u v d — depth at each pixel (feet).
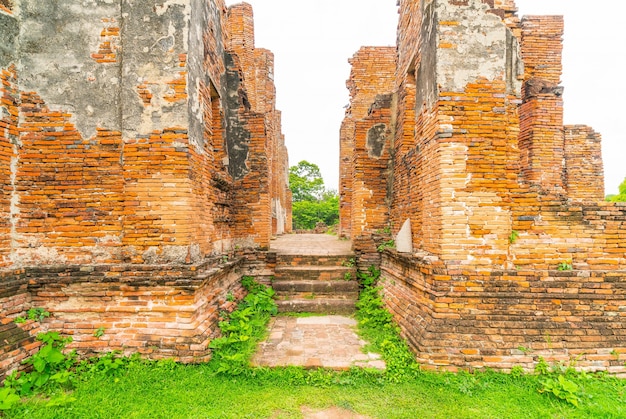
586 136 36.88
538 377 14.88
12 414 12.36
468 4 17.12
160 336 16.15
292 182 147.02
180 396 13.57
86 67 17.19
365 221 28.94
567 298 16.37
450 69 16.98
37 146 17.01
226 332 18.67
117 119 17.04
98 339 16.21
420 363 15.57
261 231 28.27
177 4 17.08
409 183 22.95
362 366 15.80
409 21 23.97
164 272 16.52
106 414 12.44
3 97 16.19
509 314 16.26
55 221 16.94
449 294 16.33
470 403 13.37
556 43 29.91
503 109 16.90
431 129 18.02
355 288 25.84
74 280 16.52
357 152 29.19
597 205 16.80
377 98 29.45
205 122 19.92
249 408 13.01
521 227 16.72
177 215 16.76
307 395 13.99
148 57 16.99
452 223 16.61
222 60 26.03
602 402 13.39
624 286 16.42
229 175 27.04
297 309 24.40
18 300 15.96
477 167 16.75
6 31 16.49
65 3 17.22
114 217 16.92
